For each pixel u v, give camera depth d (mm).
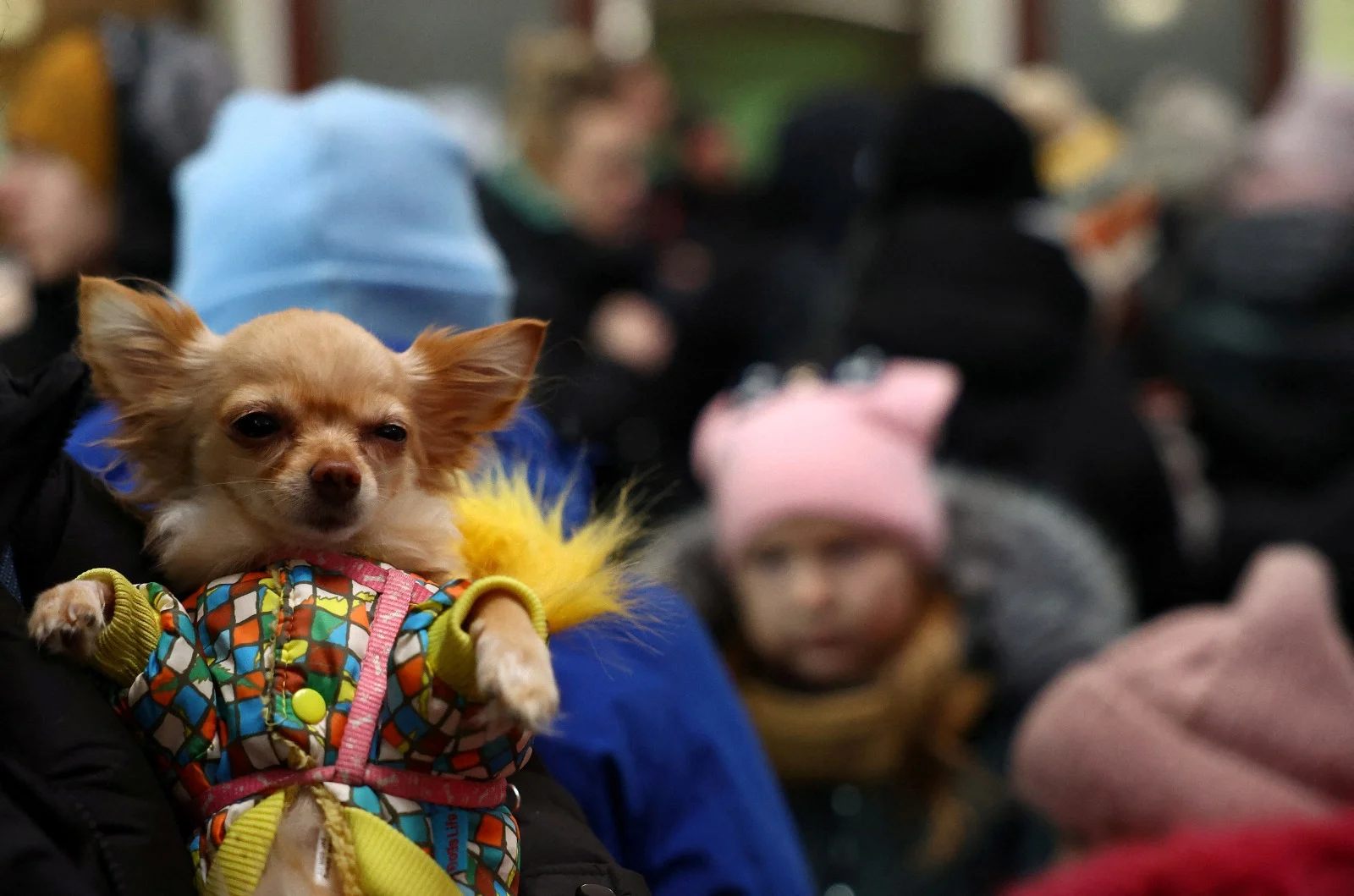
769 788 2891
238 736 1655
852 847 4336
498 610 1605
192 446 1818
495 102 10977
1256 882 2650
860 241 5527
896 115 5559
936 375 4605
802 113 6996
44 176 3799
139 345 1827
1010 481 4793
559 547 2025
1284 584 3293
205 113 3873
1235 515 5512
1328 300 5551
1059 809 3359
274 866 1624
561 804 2074
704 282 6520
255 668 1676
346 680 1670
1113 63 11812
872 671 4398
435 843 1676
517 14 11062
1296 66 11797
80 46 3836
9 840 1540
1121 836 3268
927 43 12070
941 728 4336
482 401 1945
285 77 10602
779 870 2723
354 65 10797
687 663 2730
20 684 1616
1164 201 7902
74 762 1604
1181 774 3182
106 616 1658
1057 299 5090
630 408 5852
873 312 5102
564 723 2430
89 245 3805
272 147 2789
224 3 10406
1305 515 5434
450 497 1948
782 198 6910
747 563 4410
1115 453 4883
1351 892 2629
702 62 12070
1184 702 3242
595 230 6531
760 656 4570
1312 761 3176
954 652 4359
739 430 4562
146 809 1622
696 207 7883
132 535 1885
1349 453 5523
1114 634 4457
